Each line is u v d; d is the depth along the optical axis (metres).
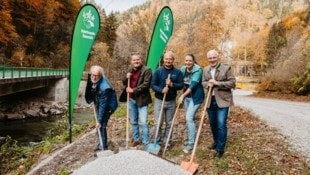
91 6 8.52
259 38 82.69
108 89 6.82
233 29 93.25
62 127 12.72
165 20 9.80
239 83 69.31
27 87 35.91
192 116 6.78
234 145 7.25
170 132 6.70
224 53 57.16
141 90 6.89
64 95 48.69
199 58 47.44
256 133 8.70
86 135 8.76
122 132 8.84
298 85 31.89
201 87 6.78
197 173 5.87
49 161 7.35
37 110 39.06
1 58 51.16
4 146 10.71
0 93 28.27
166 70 6.86
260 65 77.69
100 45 71.81
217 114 6.42
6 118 34.56
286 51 39.31
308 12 56.12
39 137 21.56
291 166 6.22
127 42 78.31
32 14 62.91
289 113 15.73
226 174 5.82
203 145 7.26
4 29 53.03
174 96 6.98
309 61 32.28
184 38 51.59
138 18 102.62
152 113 11.17
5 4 54.22
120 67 66.50
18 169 8.76
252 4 119.00
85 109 39.44
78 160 7.12
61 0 72.12
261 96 35.44
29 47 61.84
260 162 6.30
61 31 70.25
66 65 67.38
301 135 9.21
